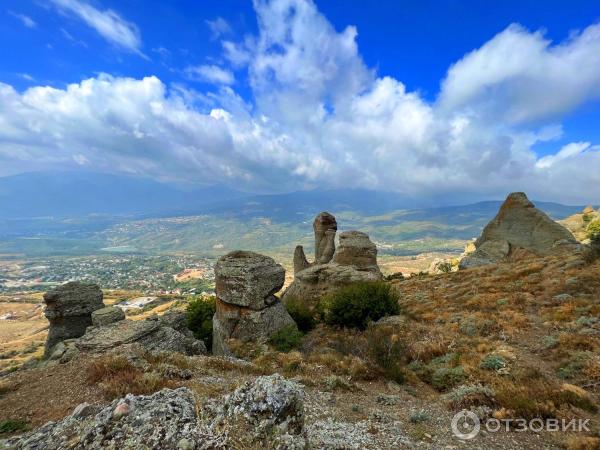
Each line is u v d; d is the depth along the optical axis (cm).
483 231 5050
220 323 2380
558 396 1017
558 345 1484
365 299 2439
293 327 2247
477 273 3569
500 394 1071
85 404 677
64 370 1175
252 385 619
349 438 822
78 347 1494
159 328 1764
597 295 2000
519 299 2256
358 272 3588
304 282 3716
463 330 1914
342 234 4225
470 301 2462
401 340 1819
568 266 2780
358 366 1474
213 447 512
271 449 508
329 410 1057
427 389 1318
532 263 3312
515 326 1816
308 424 911
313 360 1622
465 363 1427
